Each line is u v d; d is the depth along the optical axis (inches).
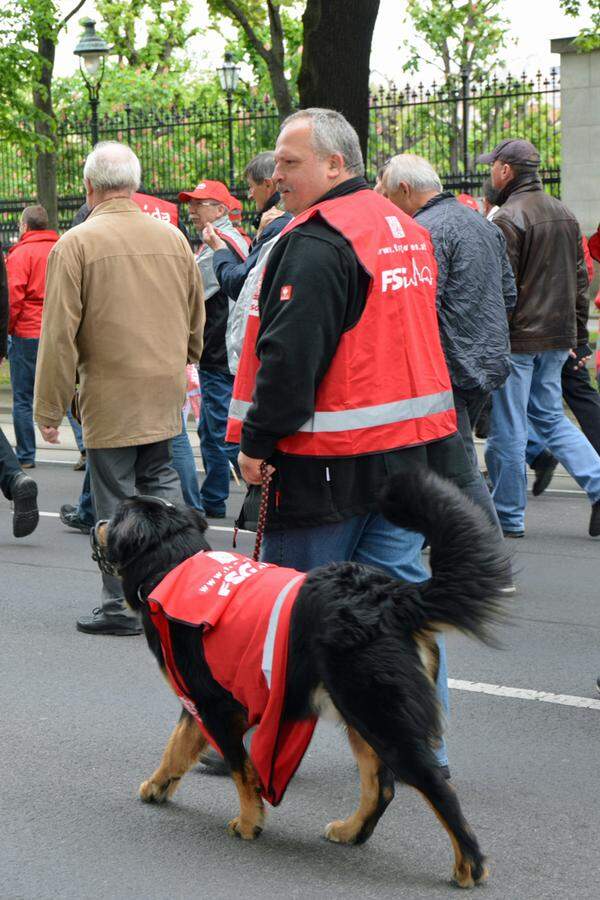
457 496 134.0
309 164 151.7
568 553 299.1
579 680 208.7
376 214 152.6
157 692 202.5
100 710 193.9
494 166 309.7
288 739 138.9
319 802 160.7
